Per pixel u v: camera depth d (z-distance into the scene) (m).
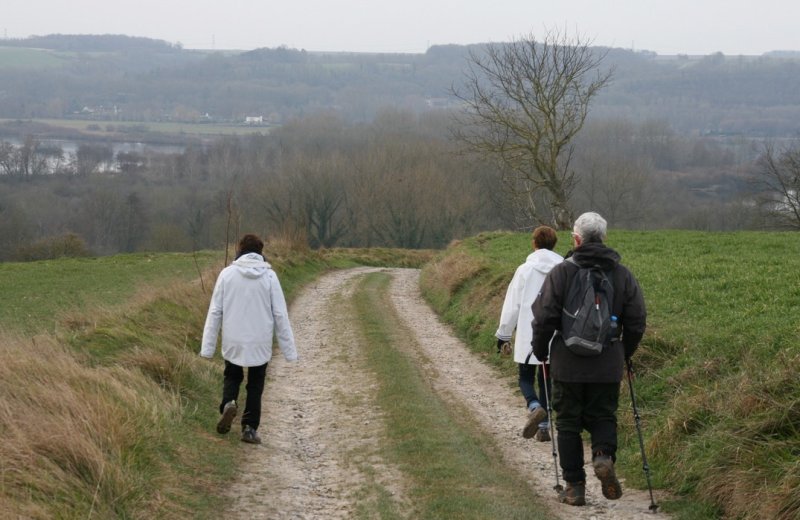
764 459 6.82
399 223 75.06
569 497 7.05
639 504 7.18
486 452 8.86
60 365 8.21
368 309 22.41
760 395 7.54
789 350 8.60
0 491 5.34
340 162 78.56
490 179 73.19
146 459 7.06
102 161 116.19
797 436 6.84
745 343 9.54
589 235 6.91
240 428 9.63
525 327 8.99
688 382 9.21
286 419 10.53
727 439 7.28
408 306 24.41
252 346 8.88
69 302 22.28
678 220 73.62
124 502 6.15
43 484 5.73
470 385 13.03
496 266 22.61
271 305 9.01
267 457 8.61
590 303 6.57
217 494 7.20
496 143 44.66
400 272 41.31
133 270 33.91
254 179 82.25
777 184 52.59
